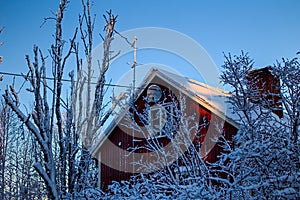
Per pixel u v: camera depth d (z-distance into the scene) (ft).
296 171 17.37
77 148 13.74
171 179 21.77
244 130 18.29
